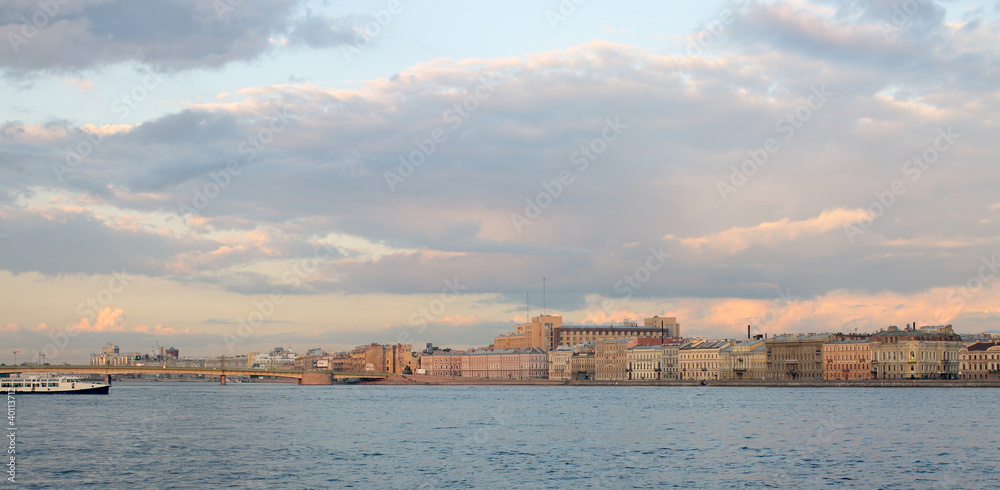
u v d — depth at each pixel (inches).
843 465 4367.6
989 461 4495.6
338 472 4158.5
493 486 3809.1
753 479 3973.9
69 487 3764.8
